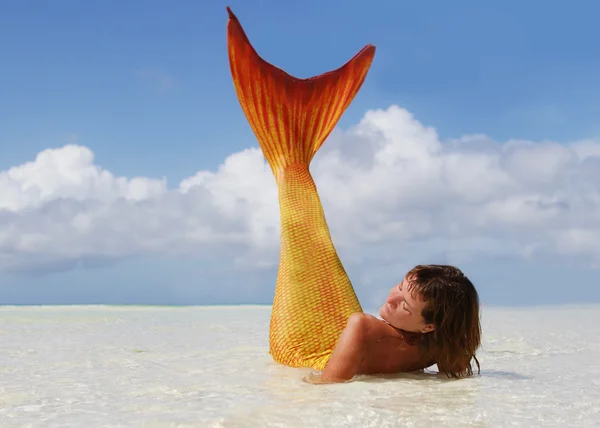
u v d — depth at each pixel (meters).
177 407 3.11
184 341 6.77
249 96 6.53
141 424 2.74
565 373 4.23
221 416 2.84
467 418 2.79
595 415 2.86
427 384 3.70
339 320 5.04
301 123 6.45
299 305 5.08
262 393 3.46
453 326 3.90
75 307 16.75
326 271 5.30
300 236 5.54
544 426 2.66
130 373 4.39
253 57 6.52
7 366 4.79
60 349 5.97
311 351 4.87
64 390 3.71
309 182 6.14
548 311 13.73
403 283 3.96
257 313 13.90
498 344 6.25
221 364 4.86
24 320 10.38
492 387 3.60
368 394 3.37
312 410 2.93
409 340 3.98
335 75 6.69
